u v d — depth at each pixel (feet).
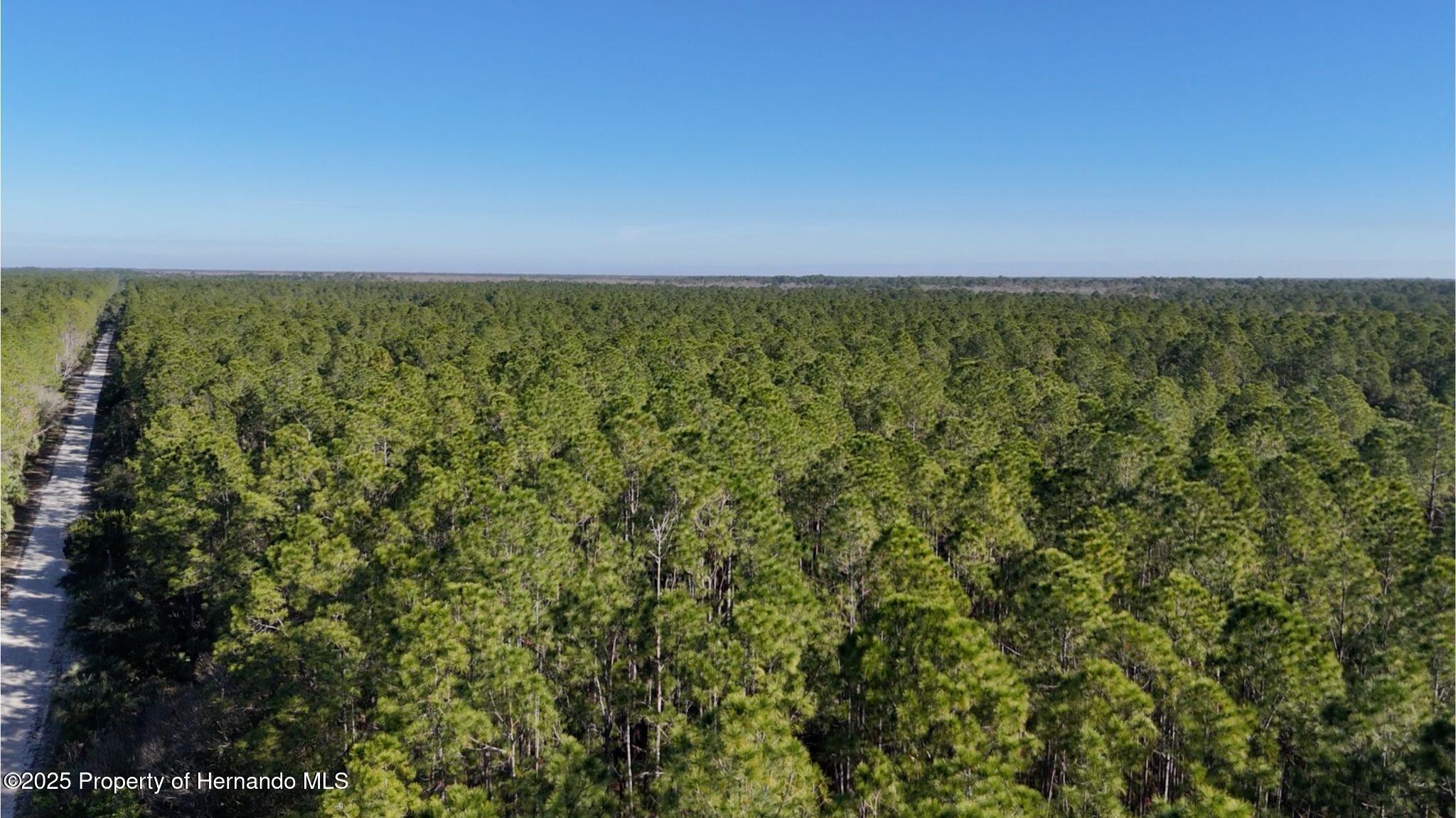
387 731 99.09
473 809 83.30
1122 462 189.47
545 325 498.28
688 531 138.21
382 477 170.09
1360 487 171.01
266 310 594.24
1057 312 603.67
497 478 169.27
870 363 339.57
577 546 151.12
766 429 200.85
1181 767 96.94
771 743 84.84
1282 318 535.19
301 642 119.14
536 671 107.45
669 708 105.81
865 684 97.40
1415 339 436.76
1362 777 86.07
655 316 586.86
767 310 645.51
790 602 115.55
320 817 86.53
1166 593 118.52
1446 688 108.47
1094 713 90.99
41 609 192.54
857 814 86.07
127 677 159.22
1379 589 133.08
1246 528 151.33
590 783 91.76
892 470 175.63
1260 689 101.91
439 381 276.00
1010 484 172.55
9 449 263.70
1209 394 311.88
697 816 82.94
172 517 170.50
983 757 82.84
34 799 121.49
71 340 507.71
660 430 206.28
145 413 285.84
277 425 249.55
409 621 104.53
